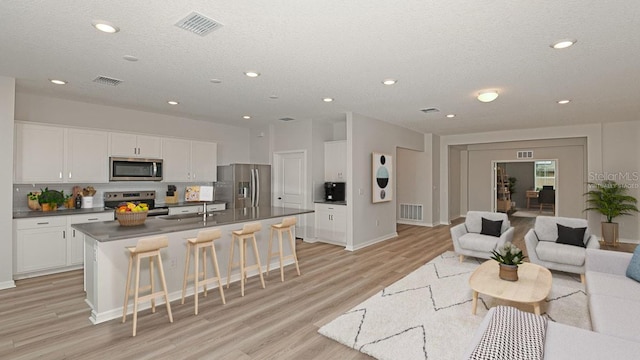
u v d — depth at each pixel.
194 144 6.21
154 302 3.17
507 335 1.86
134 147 5.36
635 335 1.95
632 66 3.26
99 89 4.24
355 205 5.86
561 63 3.20
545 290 2.88
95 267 2.99
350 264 4.87
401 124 6.96
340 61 3.20
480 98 4.25
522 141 8.01
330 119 6.48
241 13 2.26
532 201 12.45
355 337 2.64
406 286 3.87
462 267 4.66
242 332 2.75
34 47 2.86
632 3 2.09
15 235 3.99
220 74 3.60
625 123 6.31
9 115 3.72
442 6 2.16
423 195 8.55
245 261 4.21
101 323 2.91
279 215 4.42
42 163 4.43
